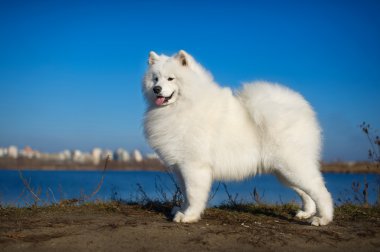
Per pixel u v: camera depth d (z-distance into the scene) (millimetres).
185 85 4949
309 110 5129
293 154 4871
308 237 4223
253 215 5637
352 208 6238
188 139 4785
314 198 4922
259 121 4871
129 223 4590
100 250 3711
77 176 24406
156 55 5508
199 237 4102
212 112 4898
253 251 3783
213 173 5043
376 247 4012
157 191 10914
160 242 3938
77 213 5465
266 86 5141
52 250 3686
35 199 6410
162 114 5039
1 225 4457
